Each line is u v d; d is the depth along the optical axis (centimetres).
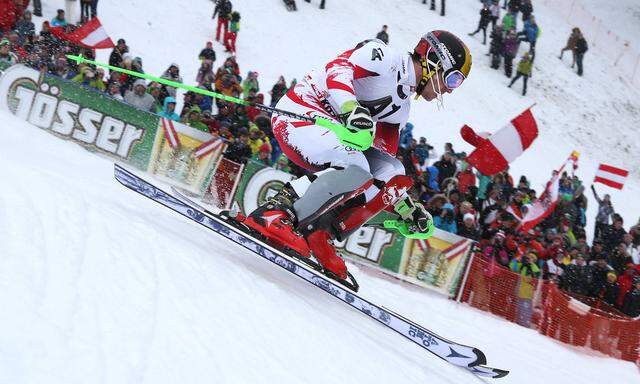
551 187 1812
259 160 1622
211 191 1514
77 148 1457
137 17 3042
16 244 439
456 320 1385
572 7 5428
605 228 2150
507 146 1769
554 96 4250
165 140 1516
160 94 1911
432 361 745
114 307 422
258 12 3641
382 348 653
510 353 1252
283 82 2400
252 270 685
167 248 577
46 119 1530
